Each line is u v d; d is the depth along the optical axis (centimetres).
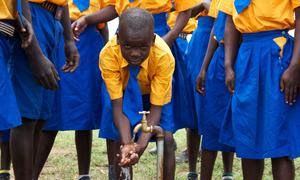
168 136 255
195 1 289
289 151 242
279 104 242
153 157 420
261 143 246
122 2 286
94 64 328
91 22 309
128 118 243
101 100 328
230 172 329
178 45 301
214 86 298
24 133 240
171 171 255
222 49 296
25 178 241
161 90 243
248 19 248
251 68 249
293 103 242
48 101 259
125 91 246
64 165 395
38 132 264
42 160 315
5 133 304
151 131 216
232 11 266
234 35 269
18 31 228
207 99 301
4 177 314
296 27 244
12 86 221
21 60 235
